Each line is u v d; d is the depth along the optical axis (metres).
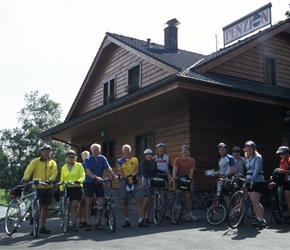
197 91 9.45
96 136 17.38
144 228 7.25
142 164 7.94
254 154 7.04
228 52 11.73
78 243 5.83
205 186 10.73
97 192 7.29
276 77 13.55
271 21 13.16
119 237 6.26
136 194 7.65
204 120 11.11
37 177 7.13
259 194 6.86
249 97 10.16
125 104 11.31
